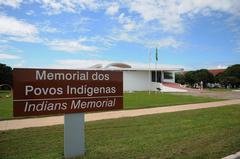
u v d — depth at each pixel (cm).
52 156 668
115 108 722
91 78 684
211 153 701
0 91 3766
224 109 1634
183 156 675
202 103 2070
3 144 775
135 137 870
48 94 628
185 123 1129
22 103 600
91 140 827
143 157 666
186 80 6550
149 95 3133
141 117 1284
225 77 6206
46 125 1076
